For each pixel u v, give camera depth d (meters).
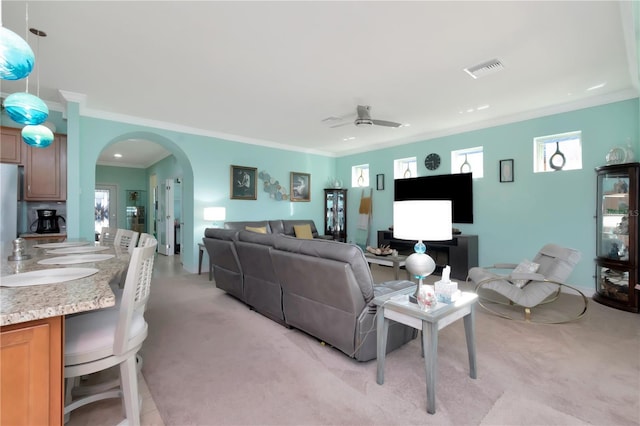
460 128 5.19
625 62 2.97
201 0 2.11
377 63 3.00
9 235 3.45
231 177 5.88
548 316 3.21
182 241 6.18
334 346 2.37
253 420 1.63
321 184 7.48
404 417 1.64
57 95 3.83
